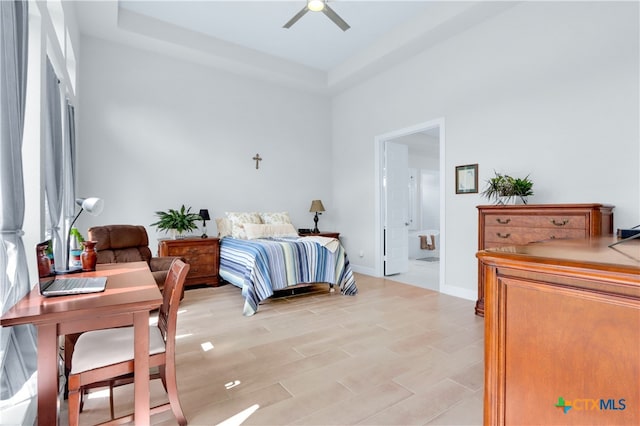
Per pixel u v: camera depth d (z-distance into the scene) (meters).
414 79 4.68
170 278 1.82
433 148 8.16
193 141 4.88
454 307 3.61
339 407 1.78
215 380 2.07
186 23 4.32
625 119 2.77
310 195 6.09
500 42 3.65
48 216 2.49
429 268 6.25
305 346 2.57
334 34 4.59
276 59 5.25
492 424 1.03
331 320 3.19
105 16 3.74
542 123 3.30
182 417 1.61
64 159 3.13
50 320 1.22
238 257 4.05
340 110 6.13
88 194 4.12
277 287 3.68
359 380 2.06
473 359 2.34
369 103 5.49
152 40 4.25
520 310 0.98
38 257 1.58
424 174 9.12
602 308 0.83
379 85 5.29
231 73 5.22
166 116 4.67
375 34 4.59
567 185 3.11
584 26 3.02
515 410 0.99
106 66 4.25
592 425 0.84
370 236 5.54
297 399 1.86
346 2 3.86
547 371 0.92
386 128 5.17
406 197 5.86
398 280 5.10
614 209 2.81
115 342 1.54
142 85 4.49
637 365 0.77
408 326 3.01
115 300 1.37
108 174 4.26
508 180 3.26
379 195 5.38
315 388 1.97
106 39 4.23
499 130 3.66
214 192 5.07
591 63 2.97
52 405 1.25
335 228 6.27
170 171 4.70
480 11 3.61
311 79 5.64
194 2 3.88
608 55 2.87
